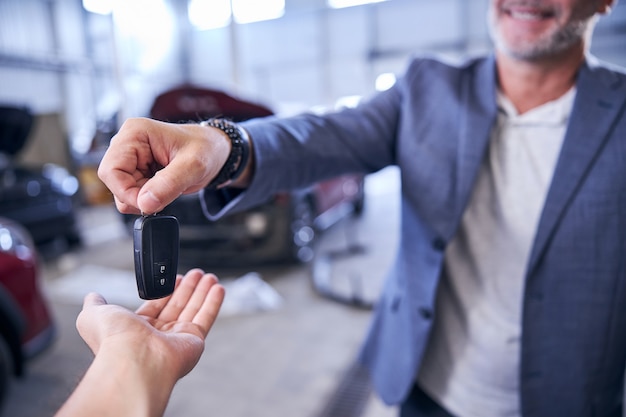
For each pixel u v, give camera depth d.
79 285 3.63
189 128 0.57
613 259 0.69
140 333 0.41
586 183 0.70
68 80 8.35
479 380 0.85
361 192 6.27
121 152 0.50
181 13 9.91
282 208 3.53
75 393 0.36
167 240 0.49
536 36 0.70
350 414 1.87
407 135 0.85
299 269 3.81
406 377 0.88
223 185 0.68
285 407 1.93
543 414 0.77
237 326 2.75
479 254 0.83
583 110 0.72
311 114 0.87
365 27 11.59
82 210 7.21
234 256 3.40
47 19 8.09
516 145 0.79
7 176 4.15
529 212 0.78
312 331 2.66
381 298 1.07
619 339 0.73
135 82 6.26
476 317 0.84
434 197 0.81
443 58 0.93
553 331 0.74
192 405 1.95
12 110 4.11
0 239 1.97
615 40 10.20
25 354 1.99
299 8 11.87
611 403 0.79
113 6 4.34
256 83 12.55
